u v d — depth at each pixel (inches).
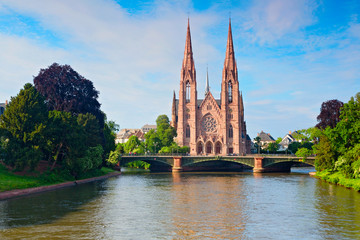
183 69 7249.0
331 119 4178.2
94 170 3914.9
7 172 2662.4
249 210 1924.2
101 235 1411.2
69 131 3097.9
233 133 7126.0
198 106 7426.2
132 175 4443.9
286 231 1482.5
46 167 3115.2
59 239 1348.4
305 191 2642.7
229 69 7253.9
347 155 2805.1
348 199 2228.1
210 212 1876.2
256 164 4884.4
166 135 6722.4
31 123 2819.9
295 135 5049.2
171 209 1955.0
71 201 2185.0
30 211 1850.4
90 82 4168.3
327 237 1391.5
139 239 1364.4
